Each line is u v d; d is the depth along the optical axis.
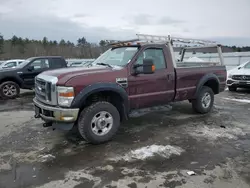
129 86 4.29
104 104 4.01
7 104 7.48
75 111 3.65
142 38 4.76
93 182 2.80
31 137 4.34
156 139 4.23
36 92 4.33
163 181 2.81
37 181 2.82
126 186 2.71
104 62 4.88
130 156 3.51
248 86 9.42
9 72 8.52
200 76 5.67
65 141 4.14
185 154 3.59
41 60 9.26
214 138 4.29
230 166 3.20
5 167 3.18
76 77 3.70
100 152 3.67
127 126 5.04
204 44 6.33
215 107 6.91
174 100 5.23
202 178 2.88
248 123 5.25
